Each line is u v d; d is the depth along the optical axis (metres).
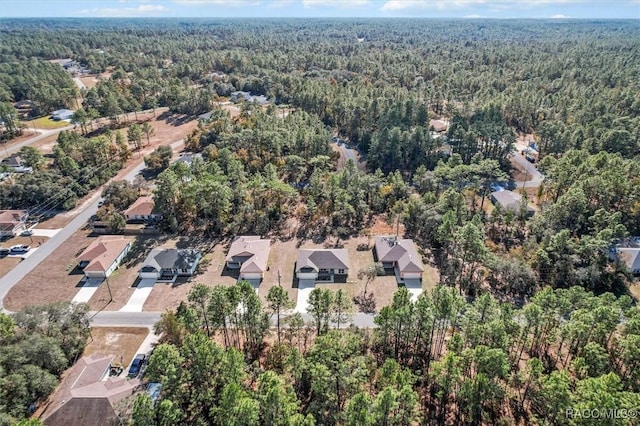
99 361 51.06
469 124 131.25
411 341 55.78
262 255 75.38
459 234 71.00
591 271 67.81
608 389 38.91
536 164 122.81
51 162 118.00
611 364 48.62
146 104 177.38
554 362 52.34
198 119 155.25
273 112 148.12
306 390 47.88
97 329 60.16
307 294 68.19
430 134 122.19
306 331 55.56
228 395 38.88
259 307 52.28
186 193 85.81
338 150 133.50
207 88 186.12
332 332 48.44
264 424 39.16
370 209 96.81
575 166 96.00
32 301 66.25
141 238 85.06
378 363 52.22
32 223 91.06
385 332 52.03
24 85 185.88
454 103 162.25
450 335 57.91
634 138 113.38
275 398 38.31
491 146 123.44
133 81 192.12
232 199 91.94
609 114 129.62
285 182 108.62
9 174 110.88
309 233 86.94
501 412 45.88
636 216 83.56
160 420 38.97
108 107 154.00
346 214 89.31
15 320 51.72
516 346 54.97
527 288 68.38
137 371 51.94
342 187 96.25
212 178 89.69
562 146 120.38
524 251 76.69
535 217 85.75
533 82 191.00
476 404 42.19
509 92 174.00
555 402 39.19
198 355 43.50
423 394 48.19
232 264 75.00
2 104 141.75
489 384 41.84
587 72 194.88
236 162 101.38
